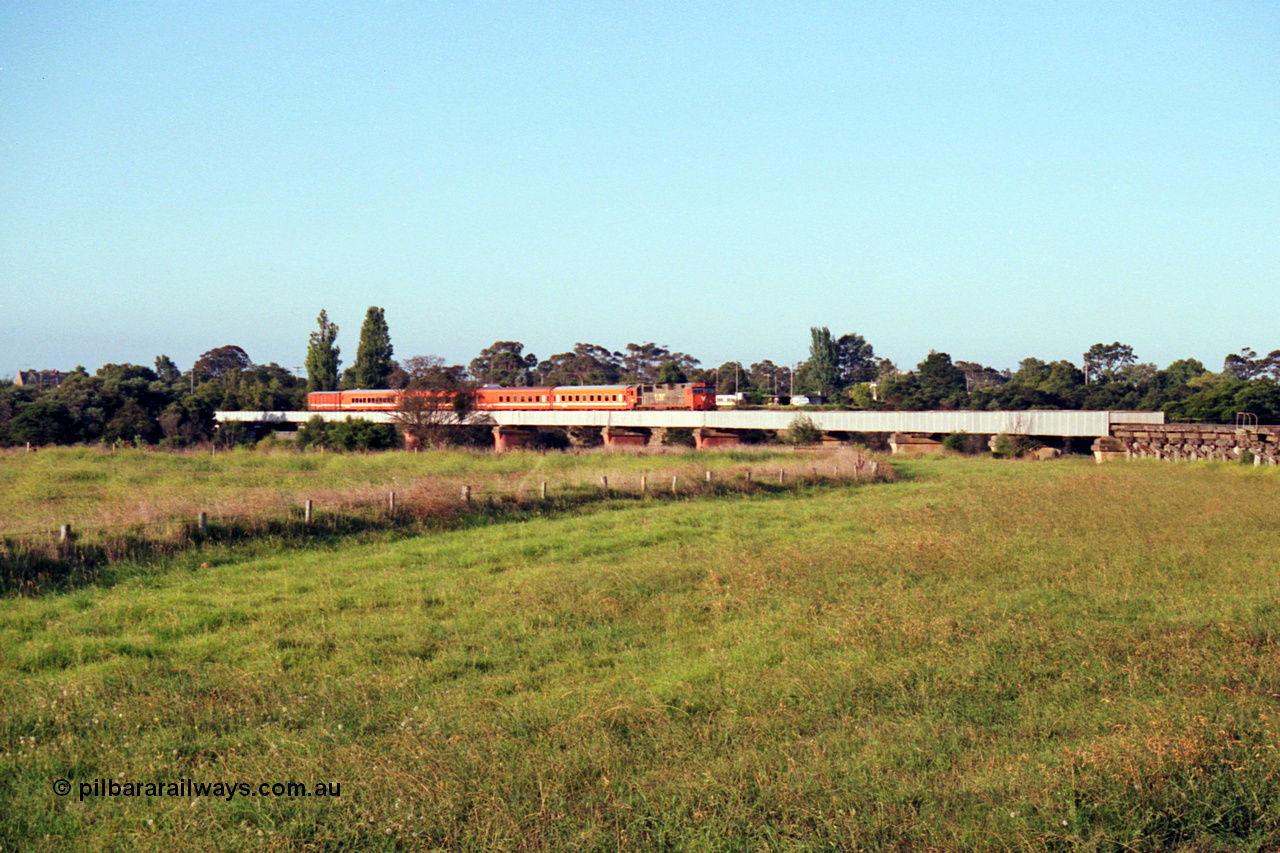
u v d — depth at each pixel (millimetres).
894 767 8000
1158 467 42312
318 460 42562
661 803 7301
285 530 20859
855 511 27453
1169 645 11586
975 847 6637
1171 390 98500
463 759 8094
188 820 7062
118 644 12344
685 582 16422
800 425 63406
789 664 11133
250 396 104000
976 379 163250
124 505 22266
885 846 6676
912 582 16328
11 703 9805
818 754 8148
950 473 43875
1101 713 9148
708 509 27938
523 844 6699
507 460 43406
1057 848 6703
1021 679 10383
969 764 8031
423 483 26969
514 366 161000
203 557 18484
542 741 8617
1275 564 17328
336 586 16344
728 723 9031
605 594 15227
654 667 11328
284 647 12438
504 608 14391
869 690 10102
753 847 6695
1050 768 7777
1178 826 7066
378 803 7316
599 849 6656
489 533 22641
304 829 6957
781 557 18578
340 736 8867
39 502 25656
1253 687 9875
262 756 8336
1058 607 13906
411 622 13570
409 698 10086
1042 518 23859
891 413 62281
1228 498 27984
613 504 28641
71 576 16406
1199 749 7914
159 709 9586
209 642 12539
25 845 6809
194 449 54906
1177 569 16812
